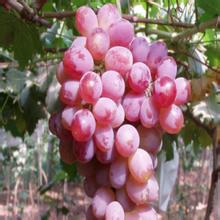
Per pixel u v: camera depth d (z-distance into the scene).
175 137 0.95
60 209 2.04
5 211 2.54
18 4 0.64
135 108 0.50
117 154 0.51
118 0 0.60
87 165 0.54
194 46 0.78
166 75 0.51
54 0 0.83
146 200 0.51
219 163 0.92
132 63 0.51
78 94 0.50
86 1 0.82
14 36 0.72
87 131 0.48
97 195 0.52
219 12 0.65
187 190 2.36
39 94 1.03
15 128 1.16
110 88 0.49
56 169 2.41
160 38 0.74
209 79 0.77
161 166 1.08
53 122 0.56
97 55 0.50
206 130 0.92
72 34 0.89
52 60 0.99
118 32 0.51
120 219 0.50
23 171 2.58
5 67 1.04
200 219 2.38
